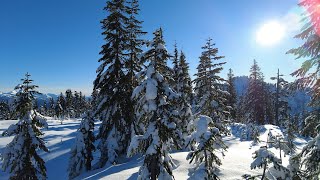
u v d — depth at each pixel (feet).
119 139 87.56
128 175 67.26
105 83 85.87
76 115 433.48
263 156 33.76
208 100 94.07
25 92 74.79
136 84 85.30
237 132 171.53
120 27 86.33
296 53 42.93
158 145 49.88
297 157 41.65
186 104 100.01
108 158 86.17
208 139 38.60
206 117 40.98
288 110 177.37
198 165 41.22
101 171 80.74
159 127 50.96
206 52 96.63
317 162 38.04
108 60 86.63
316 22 41.16
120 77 86.12
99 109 85.97
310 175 40.01
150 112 51.34
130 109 83.25
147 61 53.52
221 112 94.17
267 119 205.98
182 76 109.91
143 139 51.19
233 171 63.21
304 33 42.29
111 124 87.40
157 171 50.96
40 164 77.00
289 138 67.31
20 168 73.87
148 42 52.95
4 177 125.18
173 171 66.80
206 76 95.61
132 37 89.97
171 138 53.88
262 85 197.06
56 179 131.54
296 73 43.34
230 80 209.97
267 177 36.40
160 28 52.29
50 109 465.47
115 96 84.33
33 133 75.31
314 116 41.75
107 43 87.04
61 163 147.23
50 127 246.47
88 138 99.25
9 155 74.23
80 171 95.09
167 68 53.06
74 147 96.84
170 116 51.93
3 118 396.37
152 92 49.08
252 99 196.44
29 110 75.77
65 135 205.46
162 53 51.55
